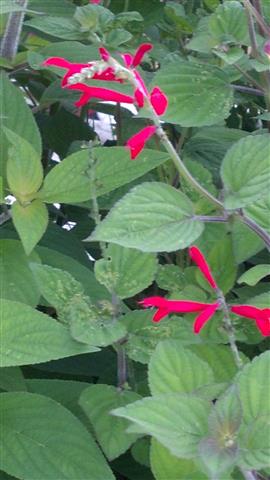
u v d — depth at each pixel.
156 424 0.22
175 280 0.35
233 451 0.22
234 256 0.33
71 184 0.32
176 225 0.27
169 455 0.26
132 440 0.28
